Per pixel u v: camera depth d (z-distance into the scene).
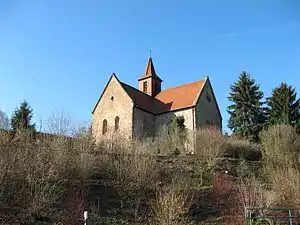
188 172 24.77
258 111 42.84
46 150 20.23
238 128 42.00
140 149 25.19
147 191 20.77
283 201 20.03
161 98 47.34
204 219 19.66
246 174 26.19
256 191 20.91
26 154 19.64
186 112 42.56
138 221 18.52
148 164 21.84
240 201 20.53
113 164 21.98
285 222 18.52
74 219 17.42
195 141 31.41
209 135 31.89
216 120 45.25
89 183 20.88
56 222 16.94
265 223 18.50
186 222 18.66
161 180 22.25
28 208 17.17
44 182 18.47
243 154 30.95
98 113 45.81
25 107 39.16
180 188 20.41
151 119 44.47
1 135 20.62
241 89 43.69
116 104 44.41
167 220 17.56
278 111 41.09
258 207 18.09
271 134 31.62
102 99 46.09
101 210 19.05
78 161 20.67
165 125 42.69
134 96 44.81
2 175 17.80
